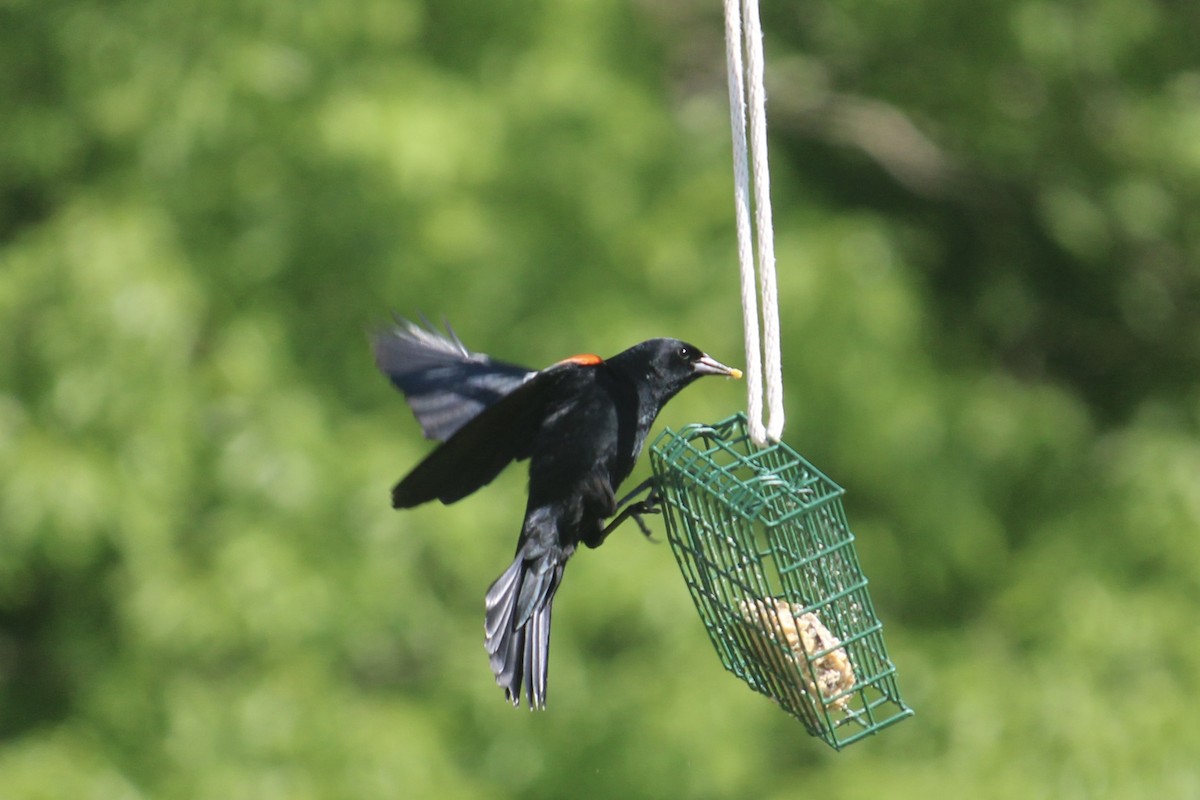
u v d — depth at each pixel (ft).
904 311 51.16
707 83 61.46
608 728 46.65
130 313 44.24
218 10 46.39
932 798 45.91
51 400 44.78
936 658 49.98
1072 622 49.37
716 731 45.78
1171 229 57.57
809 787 46.65
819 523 25.26
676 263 49.03
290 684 45.19
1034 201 60.34
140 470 44.52
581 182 48.26
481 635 48.65
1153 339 60.44
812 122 61.52
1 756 45.68
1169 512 51.24
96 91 46.78
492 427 23.65
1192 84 55.98
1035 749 47.19
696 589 26.58
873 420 50.39
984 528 52.65
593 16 49.83
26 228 48.44
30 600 49.73
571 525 25.04
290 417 45.65
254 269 46.42
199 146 45.78
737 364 49.34
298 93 45.93
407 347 27.17
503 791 46.96
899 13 55.72
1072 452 54.95
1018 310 60.39
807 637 24.58
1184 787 46.21
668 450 25.81
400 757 45.29
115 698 46.21
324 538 45.73
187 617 44.47
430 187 44.96
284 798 44.11
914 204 61.77
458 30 48.91
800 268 50.65
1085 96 56.08
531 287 47.37
